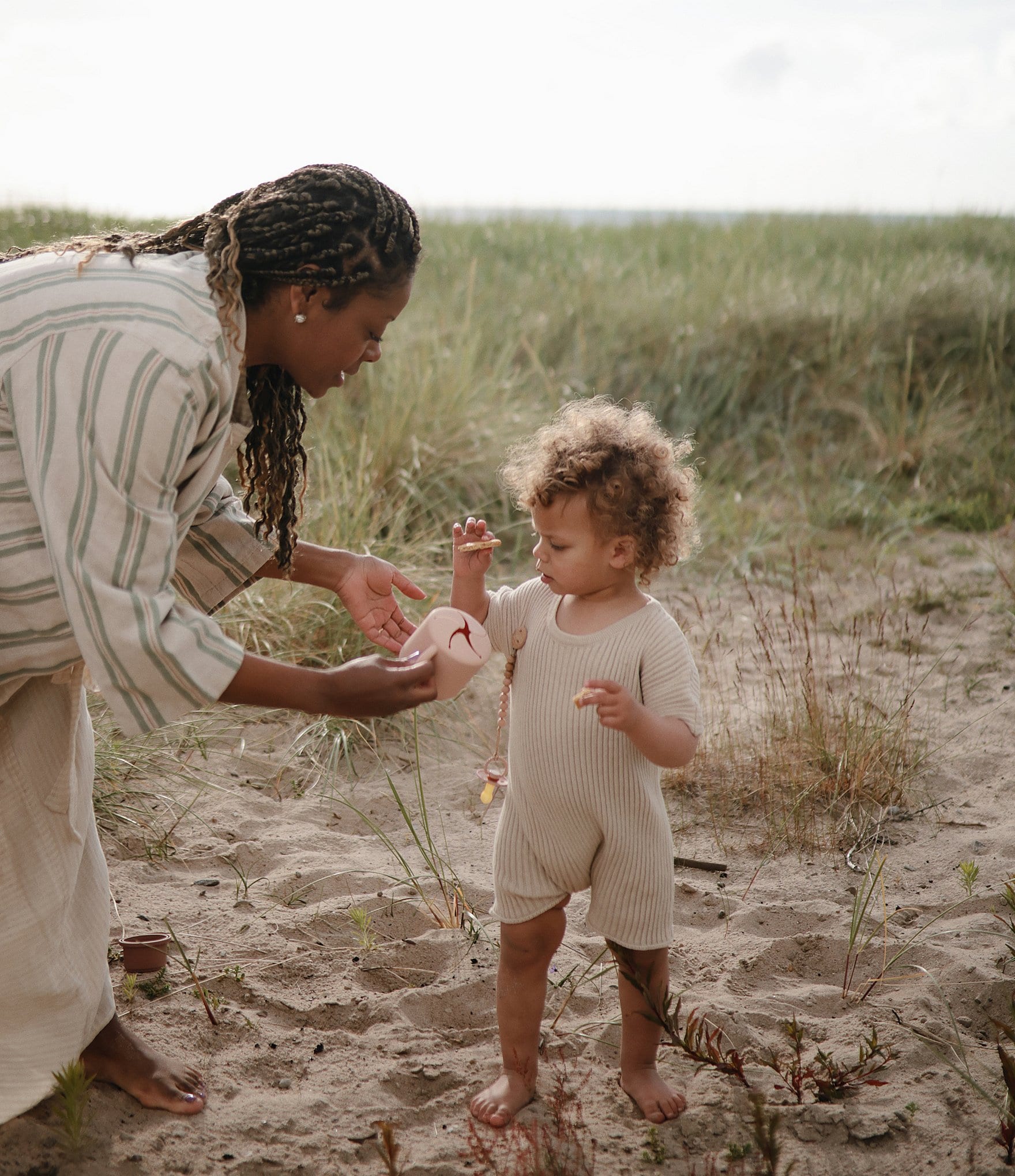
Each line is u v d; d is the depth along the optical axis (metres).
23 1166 2.14
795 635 5.55
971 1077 2.45
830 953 2.99
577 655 2.26
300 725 4.42
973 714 4.66
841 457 8.43
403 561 5.41
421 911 3.17
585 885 2.38
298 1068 2.49
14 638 1.99
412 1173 2.16
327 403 7.02
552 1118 2.33
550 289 10.47
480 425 7.05
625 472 2.18
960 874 3.44
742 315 9.64
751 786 3.98
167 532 1.87
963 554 6.91
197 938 2.98
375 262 2.02
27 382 1.87
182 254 2.01
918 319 9.69
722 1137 2.29
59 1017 2.23
